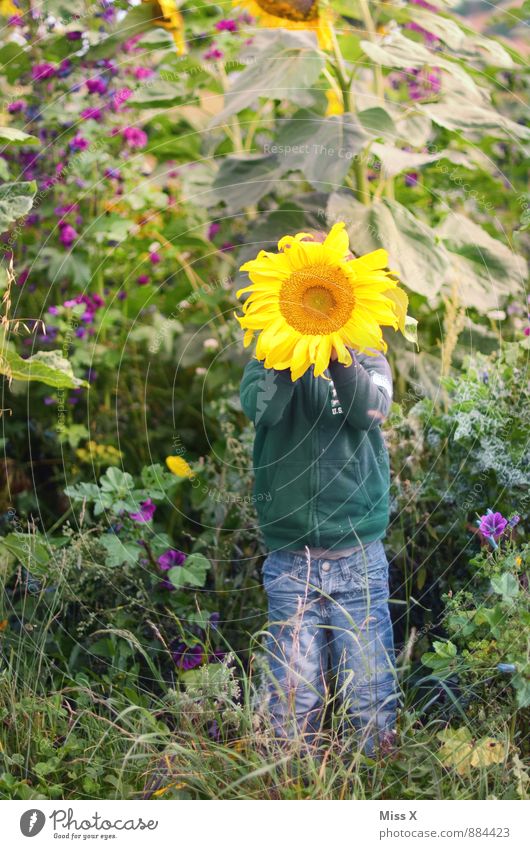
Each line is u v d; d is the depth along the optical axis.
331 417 2.33
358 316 2.09
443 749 2.18
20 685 2.46
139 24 3.18
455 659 2.28
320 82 3.06
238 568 2.79
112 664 2.50
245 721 2.19
